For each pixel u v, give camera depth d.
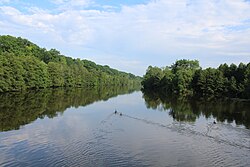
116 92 157.25
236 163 33.16
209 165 32.19
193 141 42.09
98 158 32.91
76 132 45.66
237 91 117.38
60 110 69.62
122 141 40.84
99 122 55.69
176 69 184.00
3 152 34.12
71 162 31.31
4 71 108.75
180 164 32.06
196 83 142.00
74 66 190.12
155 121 58.50
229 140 43.47
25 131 45.00
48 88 151.50
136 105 87.94
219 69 143.62
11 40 182.88
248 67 124.69
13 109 67.44
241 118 64.25
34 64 133.25
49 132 44.88
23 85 120.06
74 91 142.75
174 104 91.38
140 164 31.52
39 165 30.16
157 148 37.84
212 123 57.19
